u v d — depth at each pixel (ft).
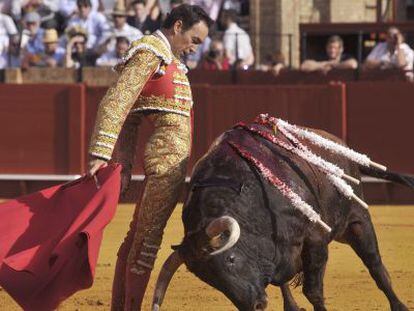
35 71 75.31
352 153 28.99
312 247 27.25
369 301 36.78
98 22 78.84
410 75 73.36
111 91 25.73
